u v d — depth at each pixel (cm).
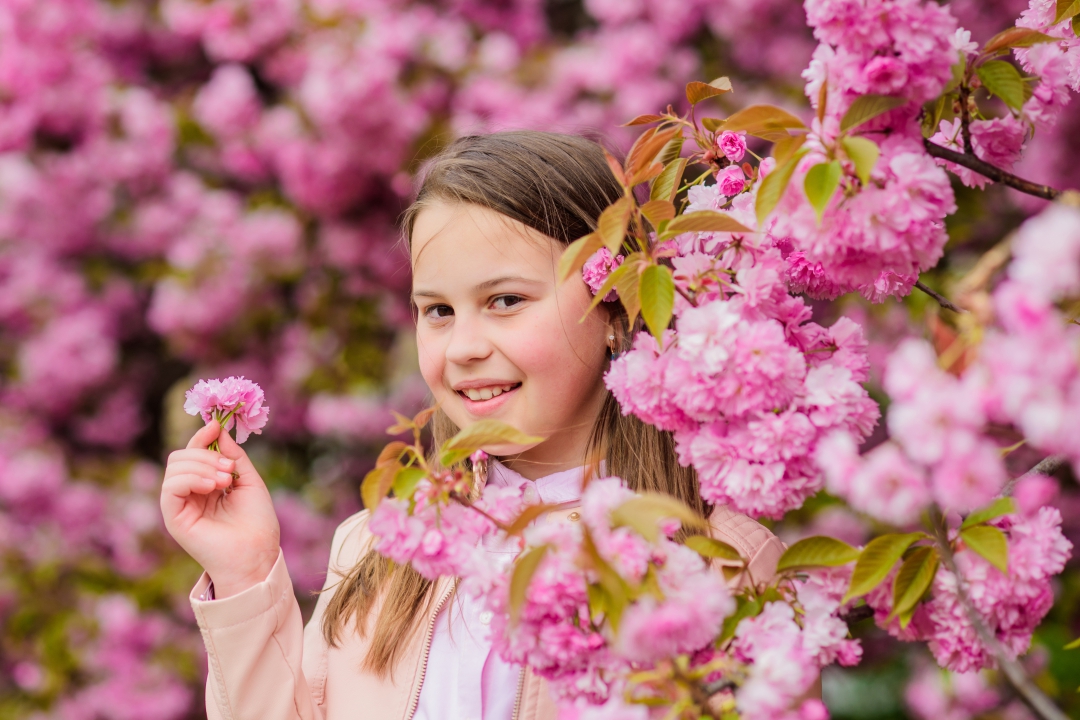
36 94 392
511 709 133
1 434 410
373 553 155
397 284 407
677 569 85
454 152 141
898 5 87
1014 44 101
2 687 343
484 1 418
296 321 423
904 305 276
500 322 128
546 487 141
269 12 367
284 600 135
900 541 95
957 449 72
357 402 416
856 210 88
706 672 86
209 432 133
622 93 365
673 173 118
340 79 339
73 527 397
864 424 98
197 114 399
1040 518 97
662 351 97
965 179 110
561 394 128
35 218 421
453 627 141
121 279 446
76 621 349
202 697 366
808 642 94
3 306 428
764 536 138
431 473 90
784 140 88
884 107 89
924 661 308
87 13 395
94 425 450
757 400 93
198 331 409
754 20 370
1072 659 281
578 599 86
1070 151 292
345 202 387
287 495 423
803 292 120
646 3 377
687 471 142
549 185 133
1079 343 71
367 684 145
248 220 402
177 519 133
